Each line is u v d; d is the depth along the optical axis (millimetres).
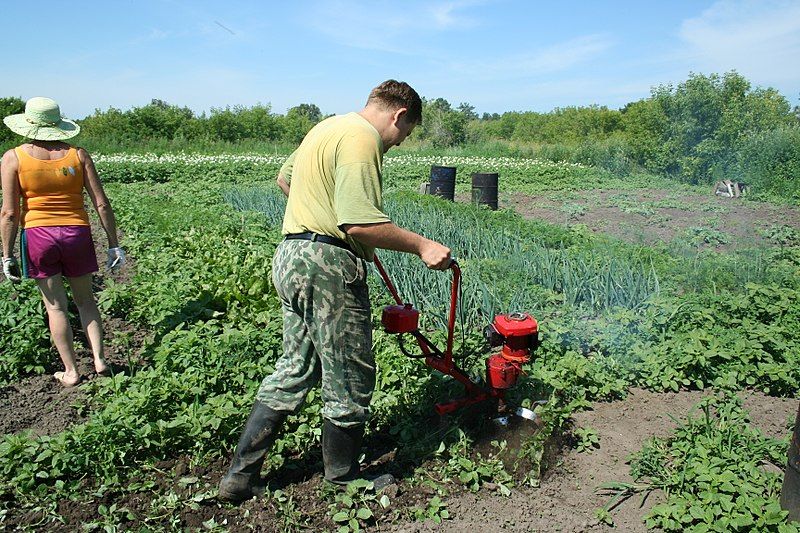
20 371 4949
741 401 4441
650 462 3645
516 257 7301
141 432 3592
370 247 3182
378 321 5594
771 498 3146
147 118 37344
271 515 3260
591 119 47875
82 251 4617
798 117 32812
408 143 42656
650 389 4789
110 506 3264
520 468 3668
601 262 7367
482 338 5012
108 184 19500
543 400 4055
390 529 3217
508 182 20922
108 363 5164
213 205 13328
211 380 4238
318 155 3000
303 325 3188
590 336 5191
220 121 39875
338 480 3385
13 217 4438
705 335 4945
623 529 3242
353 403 3236
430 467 3662
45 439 3527
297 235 3074
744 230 11641
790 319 5559
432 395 4199
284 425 3863
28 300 5555
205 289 6281
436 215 10250
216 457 3719
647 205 14680
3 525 3100
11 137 35156
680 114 23156
